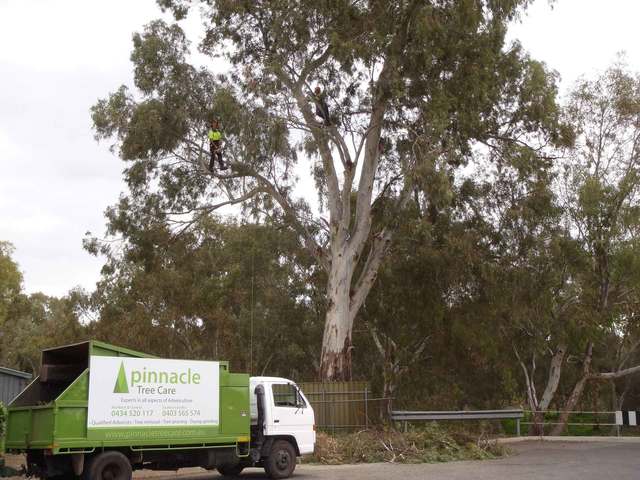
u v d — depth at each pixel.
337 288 27.31
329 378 26.27
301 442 15.55
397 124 27.42
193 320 46.19
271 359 49.03
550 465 16.28
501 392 42.12
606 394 46.53
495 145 29.22
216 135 25.98
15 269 58.88
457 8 24.16
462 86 25.42
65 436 12.01
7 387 21.75
